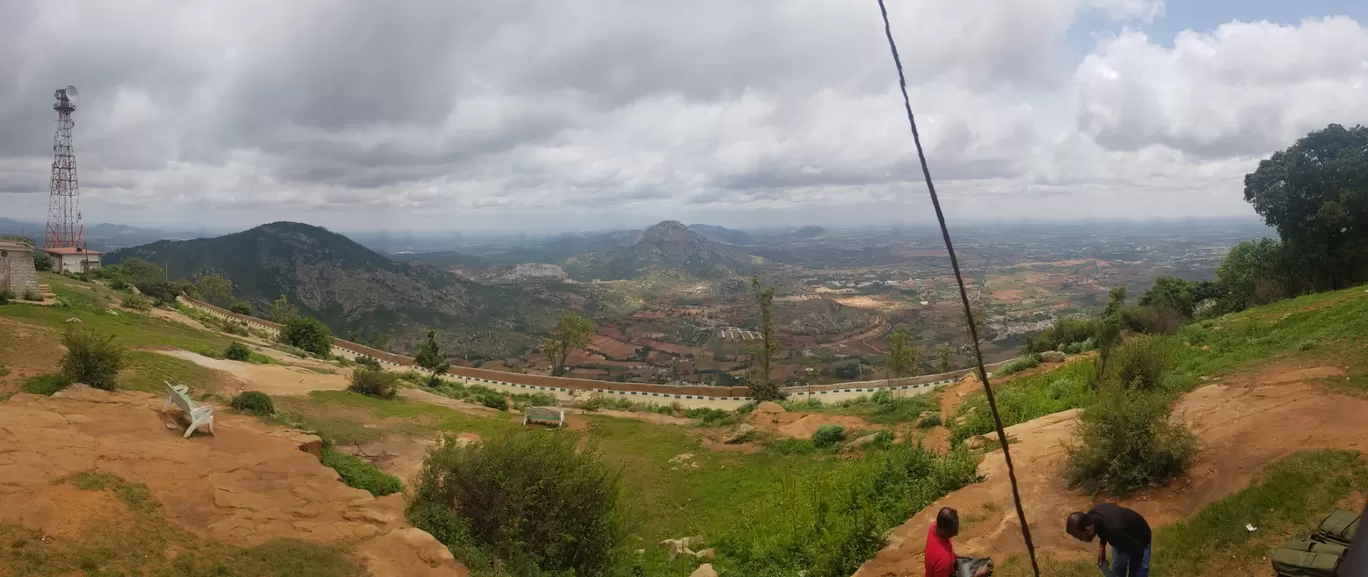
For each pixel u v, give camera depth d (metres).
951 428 20.55
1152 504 10.45
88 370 16.16
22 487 9.30
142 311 40.62
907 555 10.84
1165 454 11.04
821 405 31.28
